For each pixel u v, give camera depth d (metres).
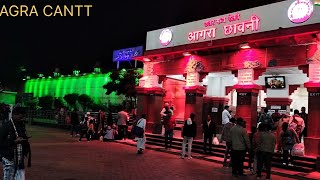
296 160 13.76
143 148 15.93
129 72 37.59
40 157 12.66
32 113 36.28
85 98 53.69
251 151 12.59
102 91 56.06
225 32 18.78
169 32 22.00
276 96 21.55
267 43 16.31
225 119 16.03
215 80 24.44
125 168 11.38
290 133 13.12
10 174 6.15
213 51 18.92
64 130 29.05
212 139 16.56
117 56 52.41
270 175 11.52
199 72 19.66
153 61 22.86
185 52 19.83
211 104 24.22
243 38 17.17
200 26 20.23
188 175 10.90
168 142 19.06
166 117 18.17
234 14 18.48
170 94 28.09
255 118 17.09
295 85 20.75
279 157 14.17
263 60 16.61
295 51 15.40
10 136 6.11
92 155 14.17
